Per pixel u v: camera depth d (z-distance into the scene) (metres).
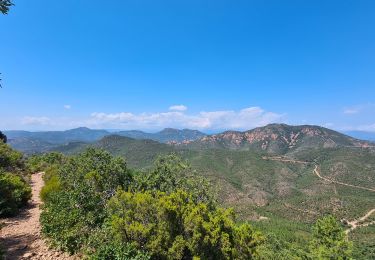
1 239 10.66
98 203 12.51
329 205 128.50
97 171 15.82
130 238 8.71
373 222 111.81
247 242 10.25
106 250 8.07
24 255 9.08
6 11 10.12
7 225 12.72
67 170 20.62
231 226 10.28
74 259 9.07
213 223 9.62
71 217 11.07
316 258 32.94
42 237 11.01
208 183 14.80
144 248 8.58
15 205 15.21
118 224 8.64
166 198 9.35
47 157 44.16
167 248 8.62
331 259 31.70
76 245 9.70
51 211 12.66
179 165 15.80
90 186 14.17
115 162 16.72
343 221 113.12
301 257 38.00
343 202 130.88
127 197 9.45
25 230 12.08
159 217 8.91
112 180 15.15
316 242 35.06
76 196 12.92
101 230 9.97
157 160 16.23
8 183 16.41
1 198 14.66
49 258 9.09
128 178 16.28
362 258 60.25
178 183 14.73
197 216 9.01
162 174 15.18
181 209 9.25
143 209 8.99
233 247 9.82
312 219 114.06
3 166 27.19
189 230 8.95
